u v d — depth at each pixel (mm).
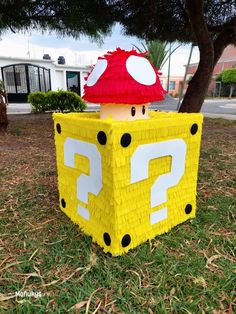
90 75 1404
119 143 1156
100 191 1306
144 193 1346
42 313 1014
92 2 4152
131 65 1279
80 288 1124
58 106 8094
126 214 1288
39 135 4355
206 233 1524
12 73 12898
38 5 4465
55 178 2373
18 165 2725
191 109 4855
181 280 1175
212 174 2447
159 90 1367
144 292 1110
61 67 14211
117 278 1182
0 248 1385
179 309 1034
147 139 1261
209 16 4914
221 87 20469
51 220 1654
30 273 1210
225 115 8078
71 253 1339
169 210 1512
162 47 13234
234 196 1997
